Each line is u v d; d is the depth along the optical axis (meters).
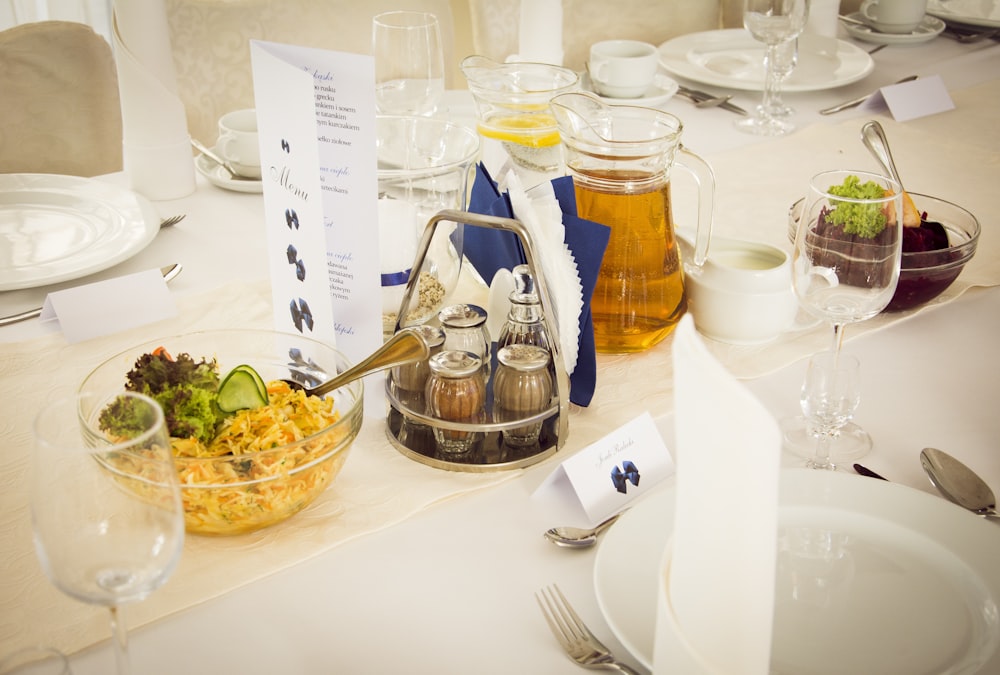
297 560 0.71
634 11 2.19
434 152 1.15
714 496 0.46
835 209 0.79
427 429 0.86
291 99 0.79
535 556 0.72
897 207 0.78
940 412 0.90
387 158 1.16
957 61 1.90
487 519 0.76
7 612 0.66
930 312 1.08
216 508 0.70
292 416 0.77
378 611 0.67
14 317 1.03
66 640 0.64
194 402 0.73
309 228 0.83
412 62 1.30
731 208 1.32
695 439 0.45
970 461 0.83
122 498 0.49
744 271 0.98
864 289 0.80
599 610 0.67
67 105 1.66
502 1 2.00
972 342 1.02
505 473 0.81
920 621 0.64
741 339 1.01
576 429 0.87
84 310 1.01
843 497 0.73
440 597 0.68
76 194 1.25
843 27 2.09
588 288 0.86
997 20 2.02
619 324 0.97
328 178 0.83
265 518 0.71
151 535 0.50
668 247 0.97
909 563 0.68
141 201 1.25
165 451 0.50
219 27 1.77
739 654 0.48
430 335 0.82
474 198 0.98
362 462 0.82
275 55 0.80
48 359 0.97
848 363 0.85
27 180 1.27
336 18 1.86
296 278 0.88
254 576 0.69
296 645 0.64
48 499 0.48
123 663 0.54
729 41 1.92
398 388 0.85
